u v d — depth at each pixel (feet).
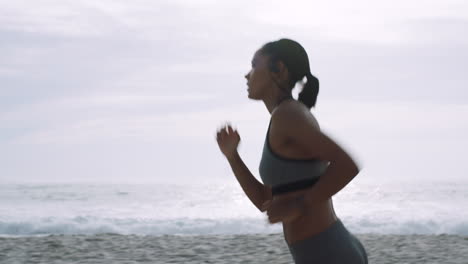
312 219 6.63
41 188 154.71
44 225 55.31
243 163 7.58
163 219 60.18
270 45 6.84
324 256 6.61
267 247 33.04
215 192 146.61
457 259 28.30
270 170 6.59
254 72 6.86
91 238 37.91
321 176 6.03
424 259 28.40
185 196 128.47
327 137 6.13
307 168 6.44
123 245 34.37
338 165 5.92
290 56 6.71
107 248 33.01
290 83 6.76
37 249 32.35
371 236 40.16
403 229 55.11
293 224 6.73
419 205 92.58
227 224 56.90
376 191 139.33
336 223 6.79
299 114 6.28
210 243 35.32
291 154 6.43
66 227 55.47
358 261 6.77
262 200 7.55
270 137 6.55
